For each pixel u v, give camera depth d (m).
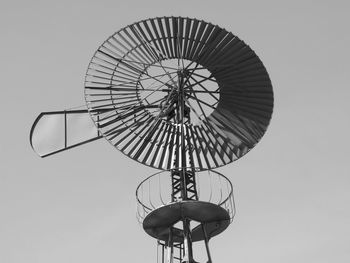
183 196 23.41
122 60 25.05
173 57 25.28
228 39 24.69
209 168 24.59
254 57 24.89
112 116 24.95
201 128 25.53
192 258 22.52
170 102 25.69
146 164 24.39
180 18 24.20
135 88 25.45
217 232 23.72
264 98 25.33
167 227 23.28
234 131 25.47
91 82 25.11
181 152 24.67
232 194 23.19
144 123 25.28
